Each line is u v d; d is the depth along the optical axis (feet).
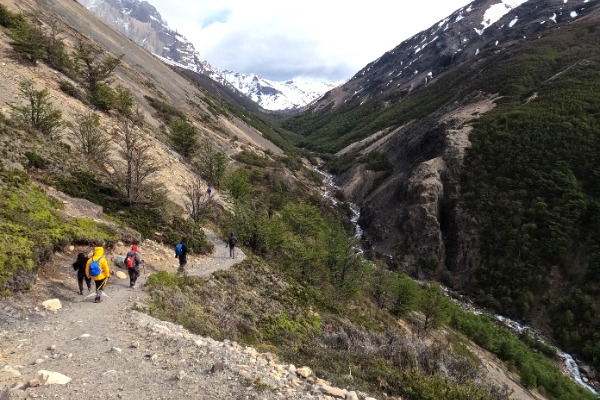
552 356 149.38
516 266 192.65
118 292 37.58
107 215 57.67
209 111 330.75
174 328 29.68
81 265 34.42
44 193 48.32
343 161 417.08
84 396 17.02
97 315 29.94
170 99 264.52
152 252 56.44
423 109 465.88
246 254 75.10
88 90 118.11
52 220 43.32
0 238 32.58
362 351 38.14
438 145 284.82
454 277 209.97
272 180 220.43
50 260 37.47
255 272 65.26
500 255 202.80
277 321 50.44
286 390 19.38
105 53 222.69
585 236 189.67
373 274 127.54
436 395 29.30
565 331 159.53
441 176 256.52
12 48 106.93
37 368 19.77
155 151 108.47
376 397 25.34
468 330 139.44
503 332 154.20
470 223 223.10
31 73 100.42
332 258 100.58
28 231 36.40
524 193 219.00
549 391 121.49
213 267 60.59
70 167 62.69
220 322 40.16
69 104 96.94
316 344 41.55
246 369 21.45
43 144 62.54
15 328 25.11
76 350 22.75
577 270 180.45
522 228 204.33
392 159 345.31
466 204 233.96
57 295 32.71
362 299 106.52
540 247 194.18
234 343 28.40
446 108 365.81
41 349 22.50
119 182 66.80
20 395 16.14
